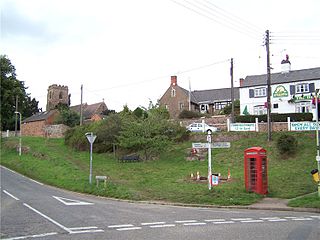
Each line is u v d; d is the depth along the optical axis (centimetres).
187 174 2794
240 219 1274
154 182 2531
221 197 1870
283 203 1734
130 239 936
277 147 3120
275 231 1024
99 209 1570
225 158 3238
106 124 4150
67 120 6575
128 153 4053
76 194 2286
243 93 5441
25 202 1806
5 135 7250
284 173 2530
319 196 1708
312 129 3462
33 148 4778
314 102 1938
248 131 3712
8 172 3600
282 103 5103
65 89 9994
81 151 4556
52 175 3120
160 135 3606
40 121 7212
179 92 7294
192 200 1850
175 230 1055
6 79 6506
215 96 7481
